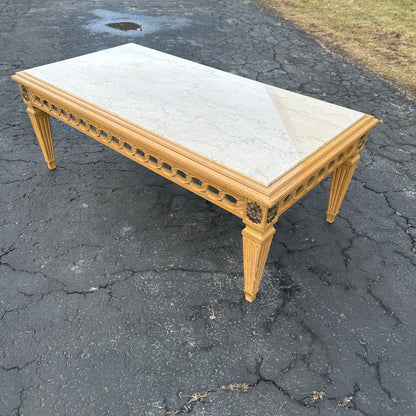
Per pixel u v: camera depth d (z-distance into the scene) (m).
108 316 1.83
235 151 1.63
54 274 2.03
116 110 1.93
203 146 1.66
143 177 2.79
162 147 1.70
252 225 1.58
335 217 2.49
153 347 1.70
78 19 6.25
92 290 1.95
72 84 2.18
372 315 1.87
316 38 5.80
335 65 4.88
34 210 2.44
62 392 1.52
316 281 2.04
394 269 2.12
